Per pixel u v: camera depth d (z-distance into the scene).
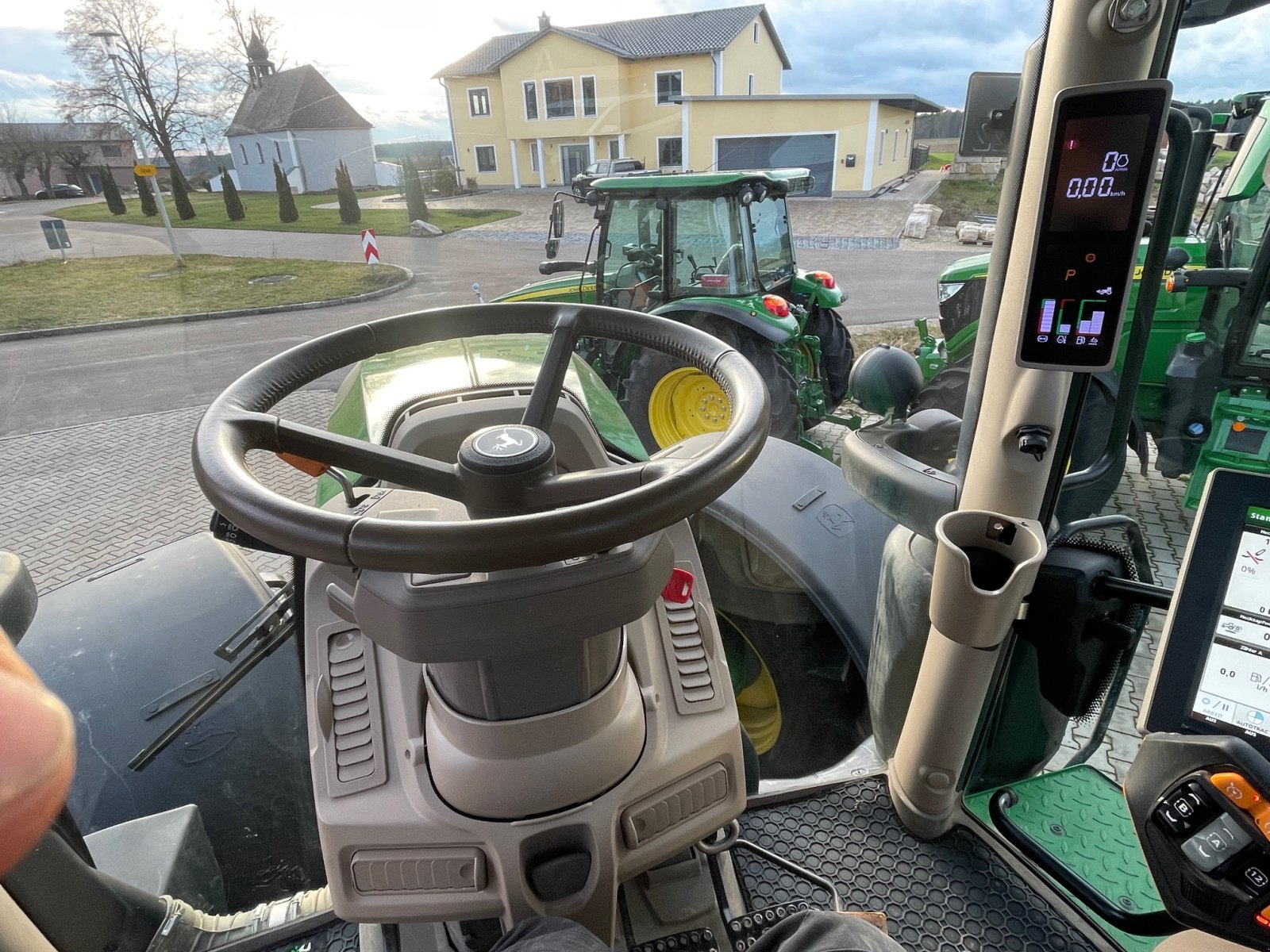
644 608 0.72
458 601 0.66
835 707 1.61
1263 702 0.68
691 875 1.13
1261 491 0.70
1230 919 0.67
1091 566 0.95
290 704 1.42
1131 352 1.00
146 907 1.09
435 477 0.69
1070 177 0.69
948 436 1.23
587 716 0.83
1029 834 1.24
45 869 0.92
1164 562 1.31
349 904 0.91
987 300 0.95
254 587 1.49
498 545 0.55
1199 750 0.67
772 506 1.59
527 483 0.67
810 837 1.28
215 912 1.25
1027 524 0.88
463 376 1.31
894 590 1.28
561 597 0.68
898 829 1.29
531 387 1.27
